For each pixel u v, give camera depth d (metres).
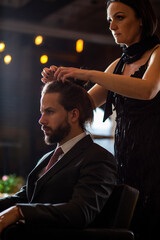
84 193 1.56
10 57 3.66
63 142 1.76
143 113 1.98
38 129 13.03
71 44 13.95
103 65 13.24
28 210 1.48
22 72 13.09
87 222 1.54
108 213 1.62
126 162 2.00
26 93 13.09
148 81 1.87
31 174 1.81
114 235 1.55
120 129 2.05
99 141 7.37
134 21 2.02
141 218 1.97
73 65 14.01
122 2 2.00
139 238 1.98
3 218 1.46
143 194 1.95
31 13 9.73
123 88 1.83
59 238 1.47
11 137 12.86
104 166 1.63
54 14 10.38
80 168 1.65
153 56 1.98
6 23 9.85
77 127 1.75
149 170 1.94
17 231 1.44
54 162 1.75
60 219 1.49
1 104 12.90
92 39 10.74
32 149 12.74
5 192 5.32
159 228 1.94
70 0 9.11
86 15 10.44
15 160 12.66
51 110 1.72
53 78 1.92
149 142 1.95
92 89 2.21
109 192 1.62
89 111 1.78
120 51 12.84
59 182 1.66
